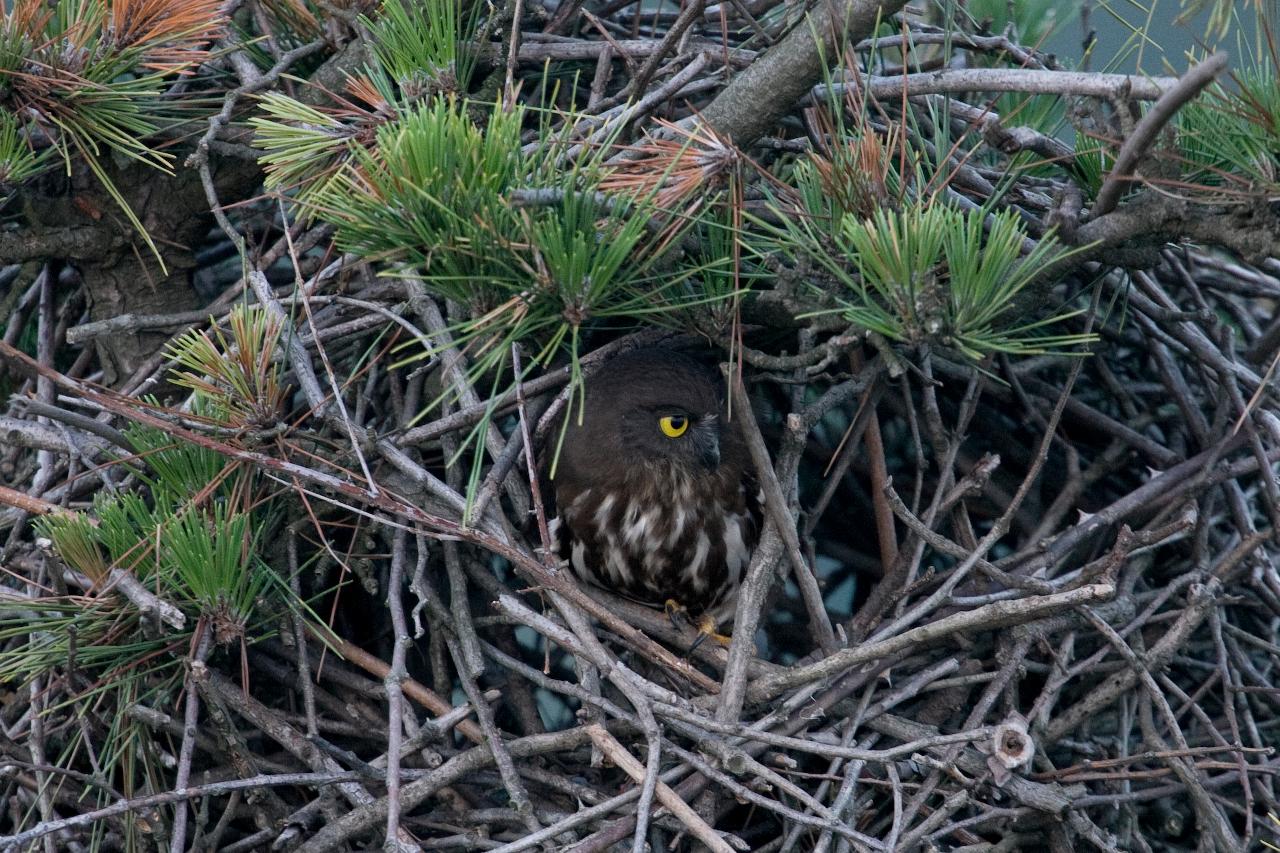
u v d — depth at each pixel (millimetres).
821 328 5613
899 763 5957
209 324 6977
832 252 5465
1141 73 5109
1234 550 6816
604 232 5023
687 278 5836
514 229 4887
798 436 6117
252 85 6414
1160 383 7848
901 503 6074
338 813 6039
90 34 6023
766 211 6371
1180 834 6895
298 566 6520
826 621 6156
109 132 6223
